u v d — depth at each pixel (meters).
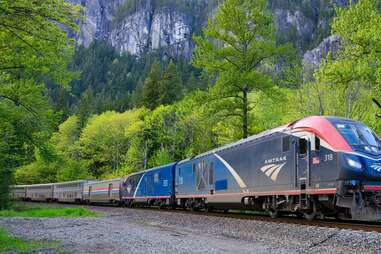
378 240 10.82
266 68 29.67
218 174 23.81
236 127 29.53
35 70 22.25
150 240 13.09
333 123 15.74
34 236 14.84
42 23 13.74
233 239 13.34
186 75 138.88
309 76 31.06
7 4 12.65
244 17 27.78
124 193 41.69
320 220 16.72
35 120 24.94
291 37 174.75
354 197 14.32
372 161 14.69
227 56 28.41
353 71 21.23
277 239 12.66
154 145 70.38
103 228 17.38
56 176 71.94
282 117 40.09
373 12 21.95
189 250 10.98
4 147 29.27
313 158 15.90
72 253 10.94
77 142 76.56
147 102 85.38
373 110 28.39
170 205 31.72
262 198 20.03
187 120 56.69
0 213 28.66
